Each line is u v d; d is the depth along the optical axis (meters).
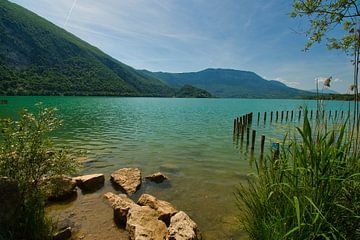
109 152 14.64
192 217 7.02
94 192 8.54
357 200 3.21
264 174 4.42
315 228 3.05
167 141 18.75
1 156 4.88
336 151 3.20
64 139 18.41
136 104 83.94
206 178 10.45
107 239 5.62
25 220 4.71
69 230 5.65
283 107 80.12
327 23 6.57
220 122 33.12
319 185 3.15
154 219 6.05
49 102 69.06
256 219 4.12
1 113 32.62
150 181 9.80
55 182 5.67
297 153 3.42
